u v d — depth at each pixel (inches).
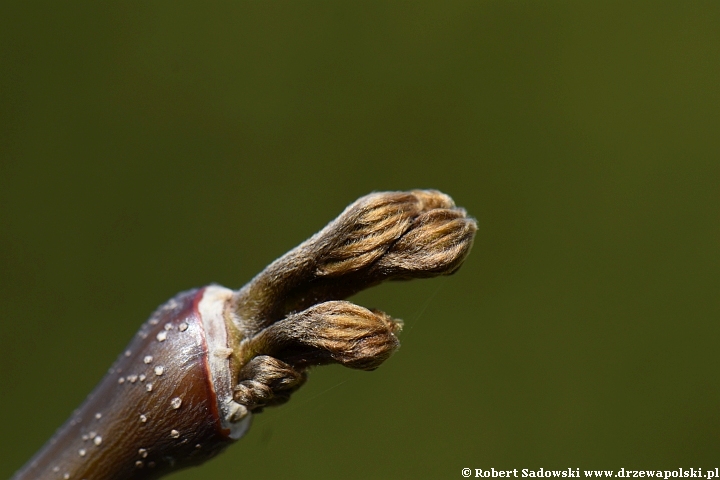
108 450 4.7
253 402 4.6
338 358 4.5
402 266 4.6
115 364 4.7
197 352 4.6
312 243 4.6
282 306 4.7
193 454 4.7
